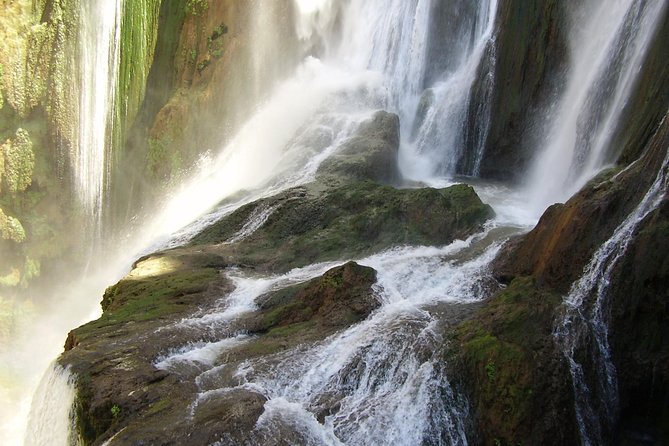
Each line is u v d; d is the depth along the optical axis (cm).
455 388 987
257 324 1253
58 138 2300
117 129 2422
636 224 1042
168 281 1435
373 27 2528
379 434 948
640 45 1472
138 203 2431
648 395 1002
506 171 2089
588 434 959
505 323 1038
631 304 1011
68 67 2289
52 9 2259
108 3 2345
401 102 2388
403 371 1034
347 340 1127
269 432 920
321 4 2619
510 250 1317
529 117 2008
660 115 1256
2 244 2250
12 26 2217
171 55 2528
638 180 1112
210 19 2519
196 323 1241
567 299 1084
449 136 2206
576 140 1675
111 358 1095
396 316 1156
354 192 1742
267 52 2541
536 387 941
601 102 1596
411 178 2123
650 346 998
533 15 2002
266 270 1525
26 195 2284
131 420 950
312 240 1600
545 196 1788
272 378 1059
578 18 1856
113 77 2394
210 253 1591
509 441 927
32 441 1105
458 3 2325
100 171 2395
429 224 1570
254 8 2523
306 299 1289
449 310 1181
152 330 1202
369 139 2030
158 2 2481
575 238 1135
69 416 1034
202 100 2466
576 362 982
